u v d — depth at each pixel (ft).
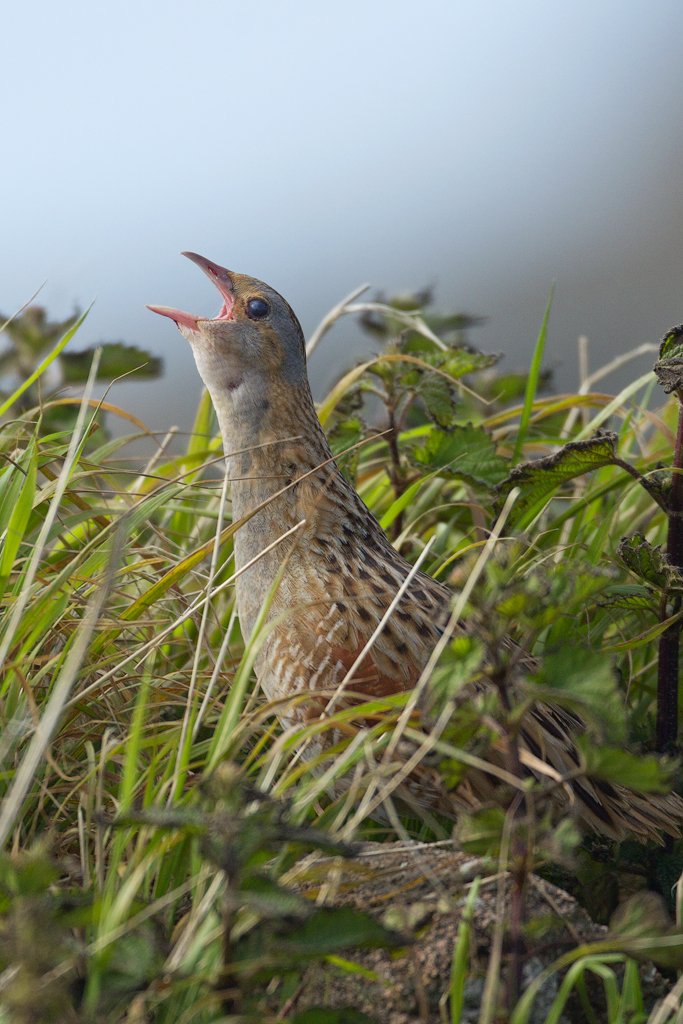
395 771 19.51
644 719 25.53
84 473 24.95
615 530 30.35
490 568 15.64
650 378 32.17
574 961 17.03
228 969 14.46
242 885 14.32
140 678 22.76
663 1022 15.87
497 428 35.17
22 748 21.01
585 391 34.68
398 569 24.23
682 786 23.20
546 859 17.17
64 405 33.04
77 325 26.03
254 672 24.54
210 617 26.35
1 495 23.98
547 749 21.27
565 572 16.15
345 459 29.53
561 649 15.39
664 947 14.92
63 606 21.40
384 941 14.32
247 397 26.45
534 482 23.58
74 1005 14.84
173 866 17.80
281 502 25.02
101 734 22.22
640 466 30.09
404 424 33.96
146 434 29.63
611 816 21.29
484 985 16.57
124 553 23.91
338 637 22.13
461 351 29.78
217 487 28.32
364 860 18.42
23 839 20.11
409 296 36.76
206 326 26.63
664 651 23.72
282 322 26.71
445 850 18.76
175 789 18.40
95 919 15.01
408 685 21.80
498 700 15.35
